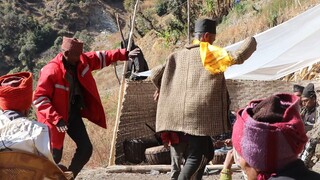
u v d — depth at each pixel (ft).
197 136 17.62
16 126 11.00
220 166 25.82
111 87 115.75
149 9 173.06
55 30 272.51
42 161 10.82
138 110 30.27
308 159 17.93
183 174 17.70
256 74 36.60
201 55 17.46
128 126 29.84
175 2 123.85
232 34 74.43
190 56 17.83
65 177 11.14
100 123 19.89
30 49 249.55
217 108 17.52
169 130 17.97
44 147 10.82
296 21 29.17
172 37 96.17
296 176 7.30
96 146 36.17
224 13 91.50
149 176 26.81
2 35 263.90
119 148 29.66
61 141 18.83
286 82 34.60
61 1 286.87
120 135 29.60
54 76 18.81
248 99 34.30
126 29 212.02
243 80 34.30
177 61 18.17
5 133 10.94
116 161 29.50
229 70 31.35
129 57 20.15
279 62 31.58
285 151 7.34
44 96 18.65
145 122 30.60
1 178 10.58
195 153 17.72
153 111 30.96
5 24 266.16
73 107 19.58
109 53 19.90
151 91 30.86
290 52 30.27
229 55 17.02
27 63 247.91
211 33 18.02
